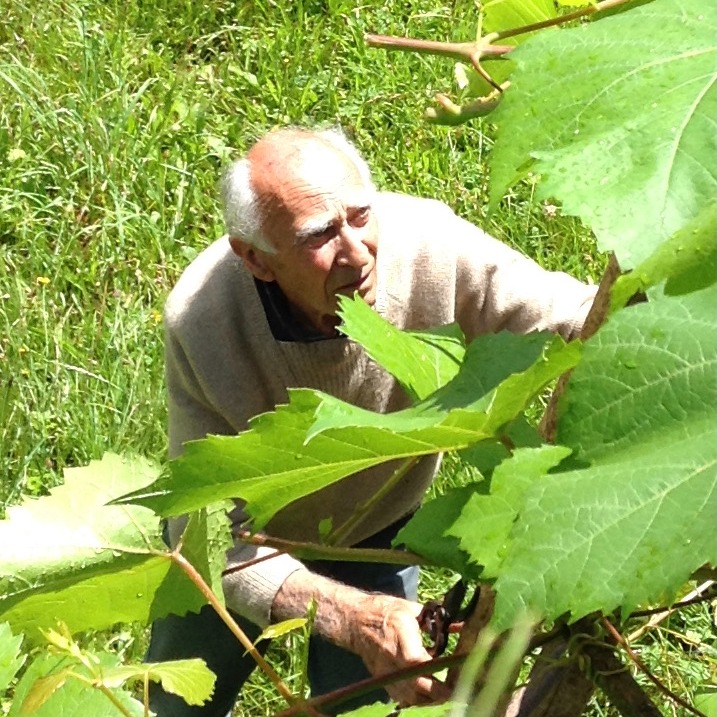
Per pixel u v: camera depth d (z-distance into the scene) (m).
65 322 4.16
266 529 2.67
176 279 4.38
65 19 5.43
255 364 2.47
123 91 4.97
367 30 5.41
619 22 0.77
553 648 1.18
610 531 0.72
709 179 0.69
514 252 2.52
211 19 5.68
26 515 1.21
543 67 0.77
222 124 5.06
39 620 1.22
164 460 3.78
